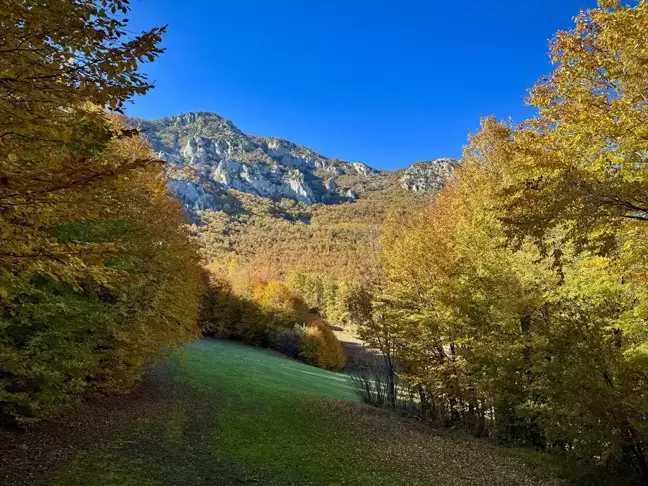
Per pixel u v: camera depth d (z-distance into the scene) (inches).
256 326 2090.3
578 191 258.8
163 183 786.8
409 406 876.0
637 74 285.9
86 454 344.5
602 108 317.1
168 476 334.3
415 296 746.8
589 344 402.3
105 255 154.7
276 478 380.2
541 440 620.7
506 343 584.7
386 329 806.5
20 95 157.3
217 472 366.9
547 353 497.0
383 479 422.6
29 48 154.2
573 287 458.0
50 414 357.7
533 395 574.6
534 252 549.0
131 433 429.1
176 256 671.1
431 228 757.3
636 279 337.4
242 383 905.5
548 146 358.6
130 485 300.2
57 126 161.2
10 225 136.7
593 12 312.5
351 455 498.9
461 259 691.4
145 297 560.4
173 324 661.9
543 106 392.5
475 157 744.3
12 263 147.4
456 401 770.2
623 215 260.7
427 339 711.7
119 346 516.4
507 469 494.3
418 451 560.4
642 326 361.4
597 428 385.1
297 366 1626.5
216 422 543.5
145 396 624.1
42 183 134.5
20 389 326.6
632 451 397.4
